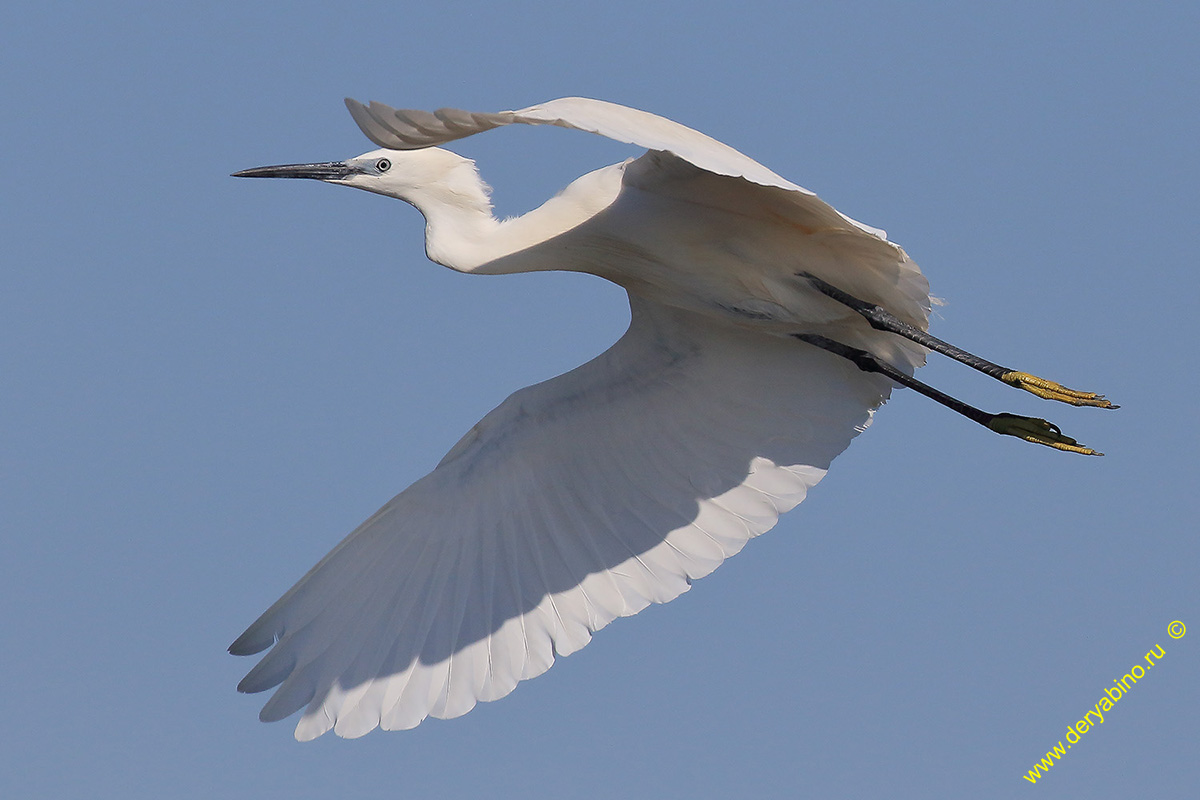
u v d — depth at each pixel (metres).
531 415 12.27
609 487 12.39
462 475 12.27
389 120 8.49
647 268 11.65
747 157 9.59
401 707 11.94
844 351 11.88
